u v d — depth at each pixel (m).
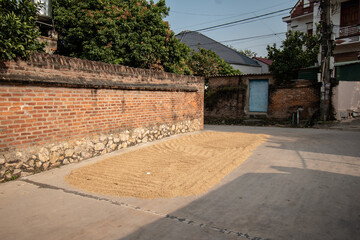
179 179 5.14
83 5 12.51
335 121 14.45
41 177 5.29
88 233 3.16
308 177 5.34
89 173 5.58
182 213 3.71
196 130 12.27
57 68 5.92
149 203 4.06
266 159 6.86
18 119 5.20
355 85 15.92
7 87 4.99
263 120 17.41
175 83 10.53
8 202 4.08
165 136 10.08
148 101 9.05
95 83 6.80
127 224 3.39
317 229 3.26
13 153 5.14
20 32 5.07
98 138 7.12
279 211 3.78
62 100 6.07
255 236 3.09
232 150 7.75
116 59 11.78
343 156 7.08
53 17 12.52
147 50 12.23
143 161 6.59
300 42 17.09
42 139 5.67
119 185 4.86
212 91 20.02
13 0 5.53
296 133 11.96
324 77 14.52
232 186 4.84
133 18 12.62
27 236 3.08
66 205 3.98
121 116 7.90
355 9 18.91
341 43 19.06
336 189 4.66
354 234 3.13
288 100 16.61
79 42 13.16
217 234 3.13
